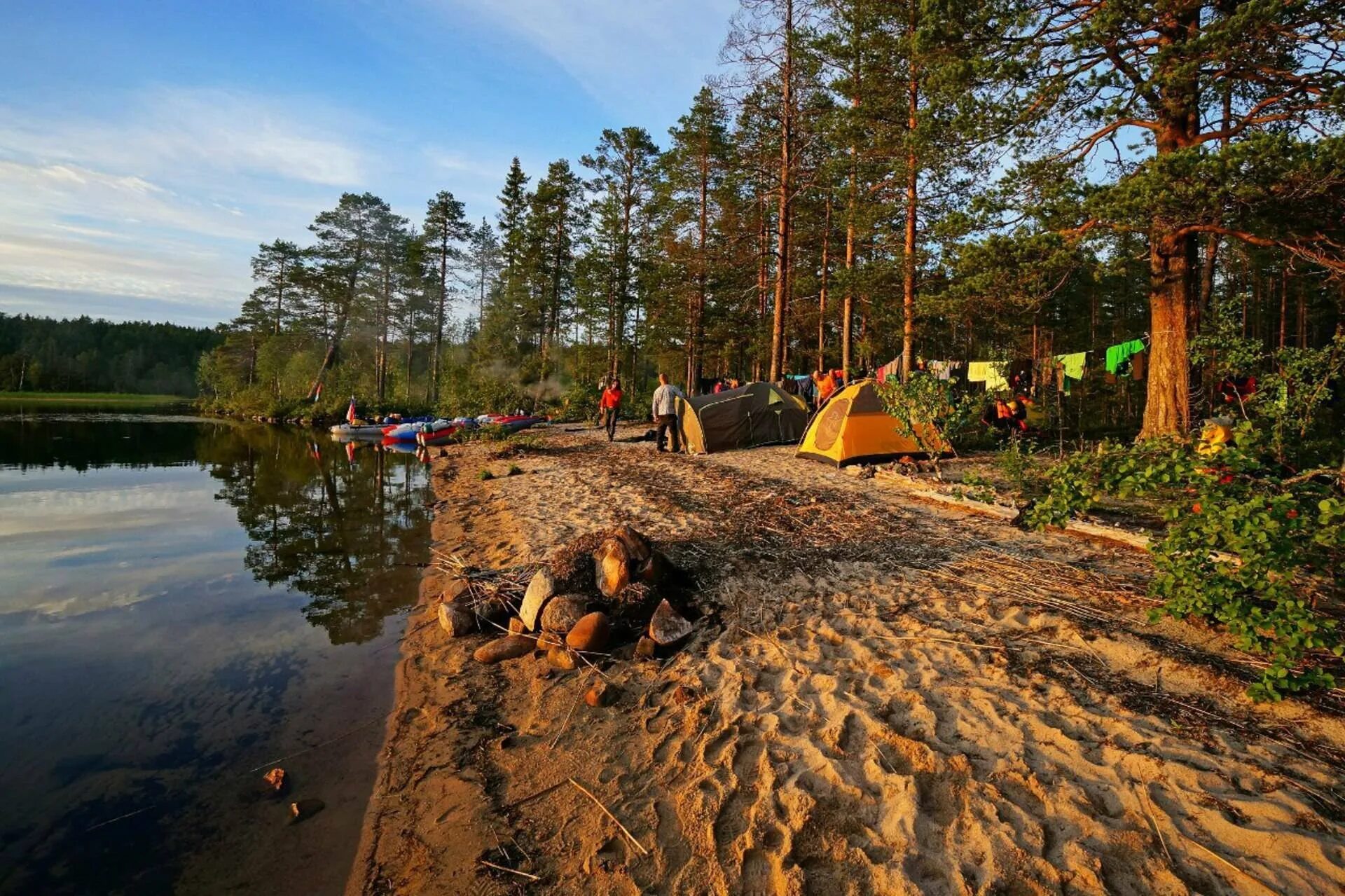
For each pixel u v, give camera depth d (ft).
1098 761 9.62
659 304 99.25
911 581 17.53
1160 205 25.95
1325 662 11.56
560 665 14.96
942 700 11.71
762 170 63.36
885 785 9.59
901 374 50.70
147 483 48.49
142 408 188.96
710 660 14.29
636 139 104.27
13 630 19.36
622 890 8.45
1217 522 10.73
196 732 13.70
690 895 8.21
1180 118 29.32
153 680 16.08
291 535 31.32
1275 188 24.32
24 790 11.79
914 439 30.25
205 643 18.37
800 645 14.48
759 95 60.95
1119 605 14.76
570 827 9.82
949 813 8.93
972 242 33.76
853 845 8.57
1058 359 47.85
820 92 59.98
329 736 13.50
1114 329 100.17
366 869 9.65
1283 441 21.77
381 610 20.77
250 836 10.52
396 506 38.22
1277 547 10.10
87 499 41.37
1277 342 98.43
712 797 9.90
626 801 10.18
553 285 121.80
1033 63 31.07
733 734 11.46
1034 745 10.13
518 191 133.39
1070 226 30.99
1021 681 12.01
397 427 80.33
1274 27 25.26
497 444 60.34
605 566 17.30
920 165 44.37
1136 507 22.48
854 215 56.90
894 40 46.73
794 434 48.14
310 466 57.72
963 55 34.30
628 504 29.32
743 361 117.50
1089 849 8.05
